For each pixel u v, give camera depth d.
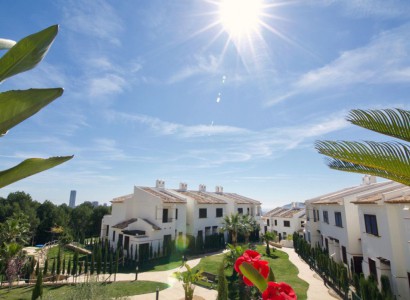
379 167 4.96
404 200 12.78
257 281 2.14
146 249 26.92
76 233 48.09
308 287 19.48
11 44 1.06
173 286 19.78
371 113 4.85
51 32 0.99
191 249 31.84
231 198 41.84
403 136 4.63
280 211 50.97
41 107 0.85
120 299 12.20
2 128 0.81
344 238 20.56
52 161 0.91
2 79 0.92
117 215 32.94
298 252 32.47
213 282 20.75
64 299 11.36
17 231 28.34
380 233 15.02
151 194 30.36
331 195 27.41
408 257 13.18
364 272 16.83
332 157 5.37
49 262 27.80
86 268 21.69
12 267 20.03
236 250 21.36
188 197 34.56
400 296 13.25
